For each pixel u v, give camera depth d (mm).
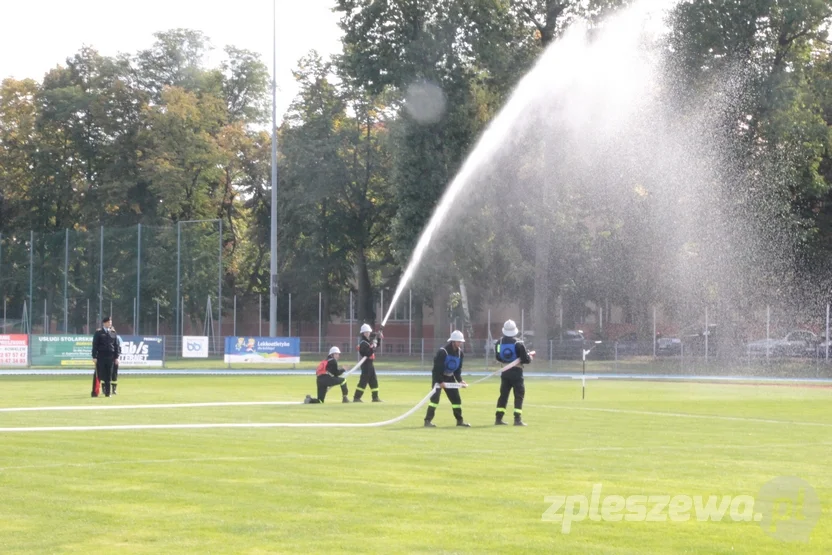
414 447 20812
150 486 15461
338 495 14734
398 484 15742
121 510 13562
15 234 92188
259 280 110625
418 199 75562
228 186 111062
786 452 20500
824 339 69438
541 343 73312
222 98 111000
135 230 88312
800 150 74312
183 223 88875
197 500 14297
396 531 12289
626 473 17078
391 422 27234
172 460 18438
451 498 14500
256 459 18609
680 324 77062
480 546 11539
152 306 88125
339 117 101125
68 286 88875
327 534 12117
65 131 109375
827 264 76812
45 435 23047
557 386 52719
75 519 12969
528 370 69188
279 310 104250
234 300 92812
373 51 75625
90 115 108188
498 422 27016
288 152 97625
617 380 61250
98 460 18438
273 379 57812
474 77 75375
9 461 18281
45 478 16234
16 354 66250
